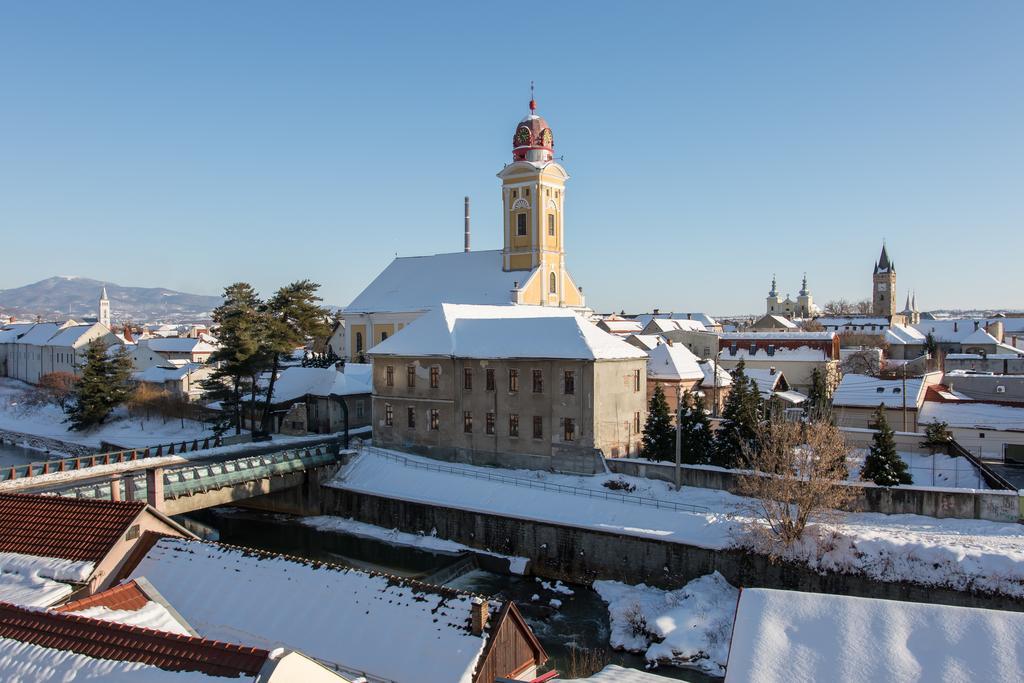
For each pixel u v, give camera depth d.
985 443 62.19
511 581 45.53
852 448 51.25
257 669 15.35
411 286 105.06
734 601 38.97
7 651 17.14
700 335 110.25
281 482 56.00
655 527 44.03
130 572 26.92
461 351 60.72
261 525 56.69
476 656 22.16
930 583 36.25
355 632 23.70
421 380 62.75
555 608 41.34
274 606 25.06
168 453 65.19
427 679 21.88
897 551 37.44
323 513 57.72
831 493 40.44
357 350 105.50
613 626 38.12
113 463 59.72
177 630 20.80
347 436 66.81
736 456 53.81
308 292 73.69
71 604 21.00
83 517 28.00
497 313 70.44
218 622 24.81
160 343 150.12
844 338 152.25
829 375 101.12
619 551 43.66
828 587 38.19
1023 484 51.78
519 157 98.38
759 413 59.50
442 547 49.75
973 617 18.28
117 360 93.25
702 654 35.06
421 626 23.45
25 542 27.23
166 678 15.61
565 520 46.03
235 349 68.62
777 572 39.38
